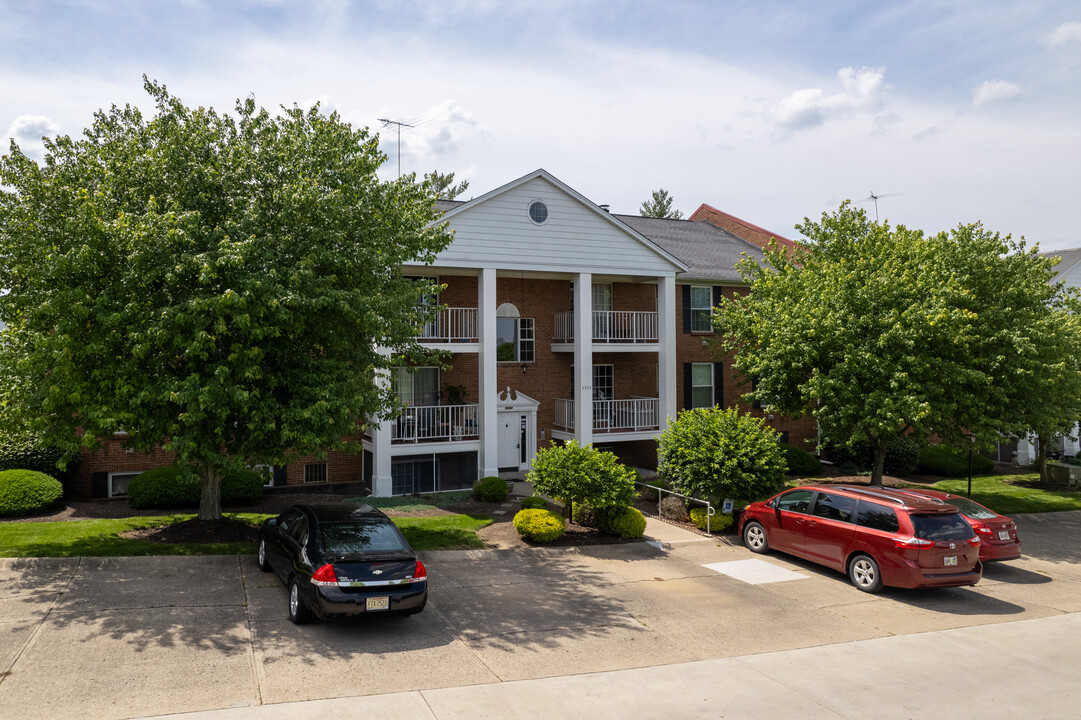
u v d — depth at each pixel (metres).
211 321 11.19
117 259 11.35
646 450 24.62
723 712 7.34
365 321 12.53
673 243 27.98
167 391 10.91
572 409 23.22
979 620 11.10
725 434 16.75
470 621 10.02
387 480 19.92
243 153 12.52
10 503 14.89
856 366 17.39
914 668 8.85
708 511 16.22
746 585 12.57
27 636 8.51
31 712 6.62
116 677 7.50
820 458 27.58
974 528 13.93
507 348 23.42
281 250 11.92
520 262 21.31
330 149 13.16
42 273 10.83
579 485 15.01
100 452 18.66
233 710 6.86
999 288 18.98
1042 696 8.01
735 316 21.55
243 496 17.50
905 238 19.62
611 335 24.20
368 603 8.99
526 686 7.83
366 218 13.48
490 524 16.45
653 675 8.34
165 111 12.92
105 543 12.66
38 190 11.56
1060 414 18.91
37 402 11.49
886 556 11.95
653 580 12.70
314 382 12.01
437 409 21.69
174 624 9.19
